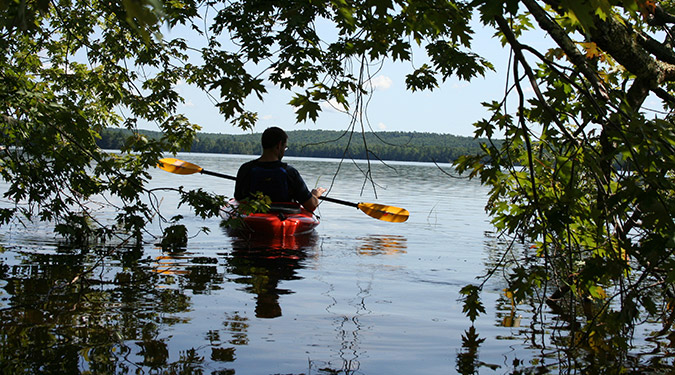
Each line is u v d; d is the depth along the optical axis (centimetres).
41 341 250
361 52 299
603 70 347
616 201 221
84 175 510
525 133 234
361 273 455
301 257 520
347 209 1020
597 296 295
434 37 332
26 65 610
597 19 266
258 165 674
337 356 251
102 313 301
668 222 210
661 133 210
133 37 591
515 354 265
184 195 473
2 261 431
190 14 334
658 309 365
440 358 255
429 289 404
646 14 159
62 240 551
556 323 324
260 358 243
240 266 462
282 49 289
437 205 1160
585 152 252
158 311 311
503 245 641
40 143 455
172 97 570
